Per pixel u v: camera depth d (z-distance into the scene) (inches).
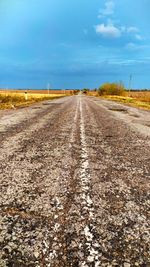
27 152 225.1
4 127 353.7
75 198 135.2
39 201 129.5
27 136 295.7
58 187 148.8
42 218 113.1
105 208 125.4
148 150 250.7
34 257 87.7
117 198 137.8
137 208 127.0
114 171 183.6
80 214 118.0
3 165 186.4
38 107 769.6
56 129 352.2
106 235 102.0
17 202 127.6
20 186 148.2
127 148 256.2
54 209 121.6
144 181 165.9
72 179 163.3
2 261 85.4
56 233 101.9
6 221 109.7
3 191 140.3
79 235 101.2
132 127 399.5
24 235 99.8
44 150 234.7
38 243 95.1
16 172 172.2
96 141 283.9
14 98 1052.5
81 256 89.0
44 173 172.2
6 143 256.2
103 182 160.7
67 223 109.7
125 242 98.1
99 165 196.4
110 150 245.1
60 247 93.3
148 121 489.7
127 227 108.7
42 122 417.4
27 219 111.8
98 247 94.3
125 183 160.9
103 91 3184.1
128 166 197.0
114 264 86.0
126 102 1278.3
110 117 534.0
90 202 131.1
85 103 1088.2
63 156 216.7
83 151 236.7
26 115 520.4
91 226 108.1
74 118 490.9
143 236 102.4
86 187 150.9
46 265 84.2
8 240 96.4
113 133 338.6
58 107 787.4
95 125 406.6
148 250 94.0
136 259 89.0
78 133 327.9
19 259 86.6
